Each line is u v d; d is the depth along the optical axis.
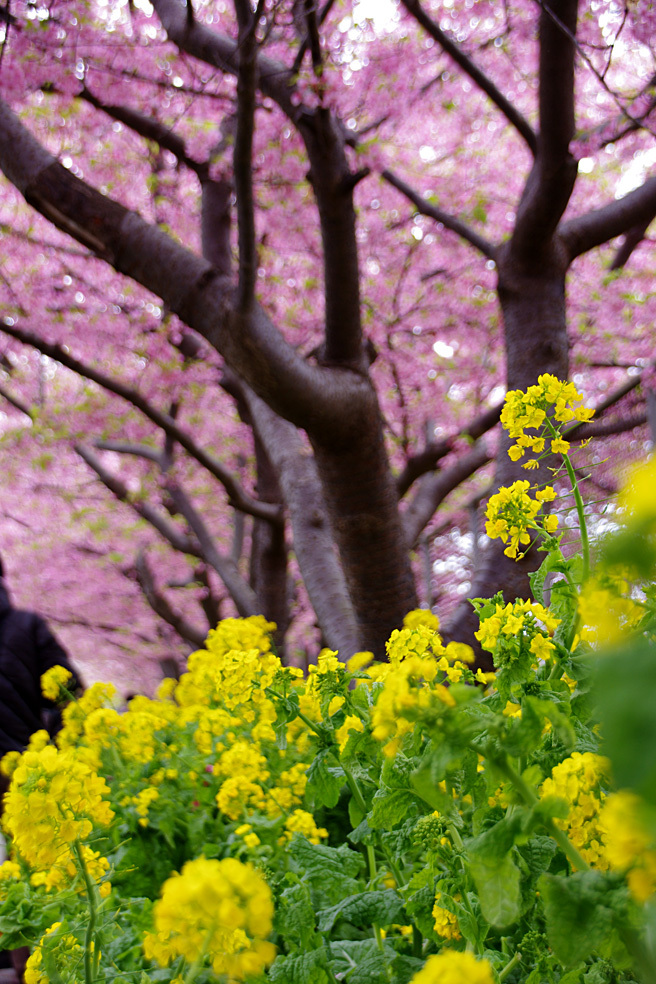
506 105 3.94
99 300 8.12
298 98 3.67
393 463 10.20
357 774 1.65
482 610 1.38
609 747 0.28
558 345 4.11
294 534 4.82
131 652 15.14
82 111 6.59
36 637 3.22
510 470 3.71
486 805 1.12
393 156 7.71
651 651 0.30
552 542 1.41
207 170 5.69
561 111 3.63
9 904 1.64
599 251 8.55
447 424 9.62
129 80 5.64
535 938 1.21
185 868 0.88
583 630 1.27
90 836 2.23
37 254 7.78
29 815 1.25
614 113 6.81
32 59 5.02
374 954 1.49
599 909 0.82
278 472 5.09
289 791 2.38
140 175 7.53
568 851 0.89
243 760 2.42
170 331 8.05
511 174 8.30
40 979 1.40
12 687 3.10
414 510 6.77
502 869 0.91
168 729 3.12
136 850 2.50
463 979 0.80
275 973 1.34
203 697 3.07
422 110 6.85
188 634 9.94
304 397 3.37
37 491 11.96
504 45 6.26
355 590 3.98
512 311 4.21
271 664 1.73
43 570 12.54
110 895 1.85
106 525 10.91
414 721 0.92
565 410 1.42
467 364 9.00
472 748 0.92
